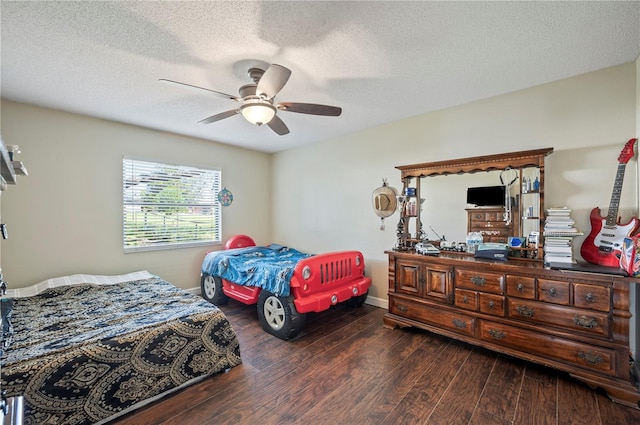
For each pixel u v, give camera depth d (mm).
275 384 2062
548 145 2529
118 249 3549
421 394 1937
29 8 1548
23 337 1825
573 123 2418
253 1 1515
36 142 2980
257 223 5094
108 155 3453
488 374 2156
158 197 3912
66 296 2672
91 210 3342
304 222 4711
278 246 4500
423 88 2623
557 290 2070
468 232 2906
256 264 3266
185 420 1720
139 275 3422
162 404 1860
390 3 1539
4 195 2830
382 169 3709
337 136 4195
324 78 2402
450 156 3109
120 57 2059
